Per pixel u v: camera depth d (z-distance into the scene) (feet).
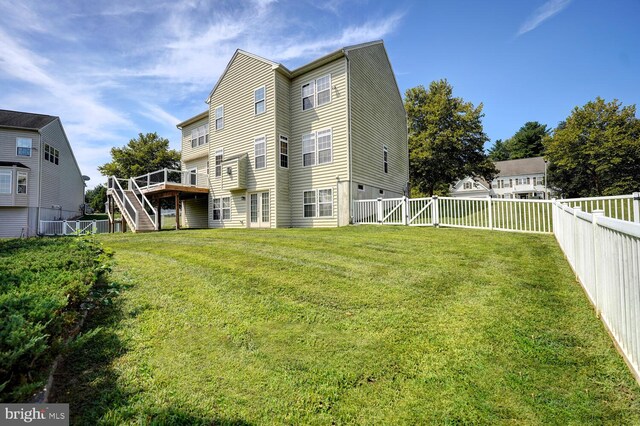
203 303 12.48
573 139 96.12
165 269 17.60
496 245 22.39
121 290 13.79
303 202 45.96
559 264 17.19
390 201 38.29
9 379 5.60
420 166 83.05
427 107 83.61
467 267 17.08
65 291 9.35
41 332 7.02
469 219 32.01
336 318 11.09
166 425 6.16
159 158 120.57
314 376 7.83
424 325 10.44
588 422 6.19
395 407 6.76
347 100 41.91
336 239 26.40
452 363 8.27
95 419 6.28
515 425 6.17
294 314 11.44
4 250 16.08
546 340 9.28
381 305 12.15
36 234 68.54
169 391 7.23
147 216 51.39
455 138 78.64
